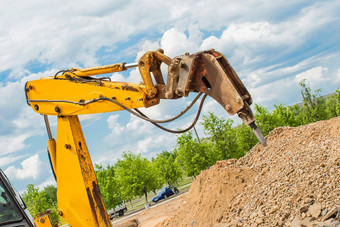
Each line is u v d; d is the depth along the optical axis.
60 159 6.32
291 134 15.03
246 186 12.52
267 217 9.15
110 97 5.88
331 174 8.78
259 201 10.27
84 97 6.11
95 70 6.09
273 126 31.36
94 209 6.10
